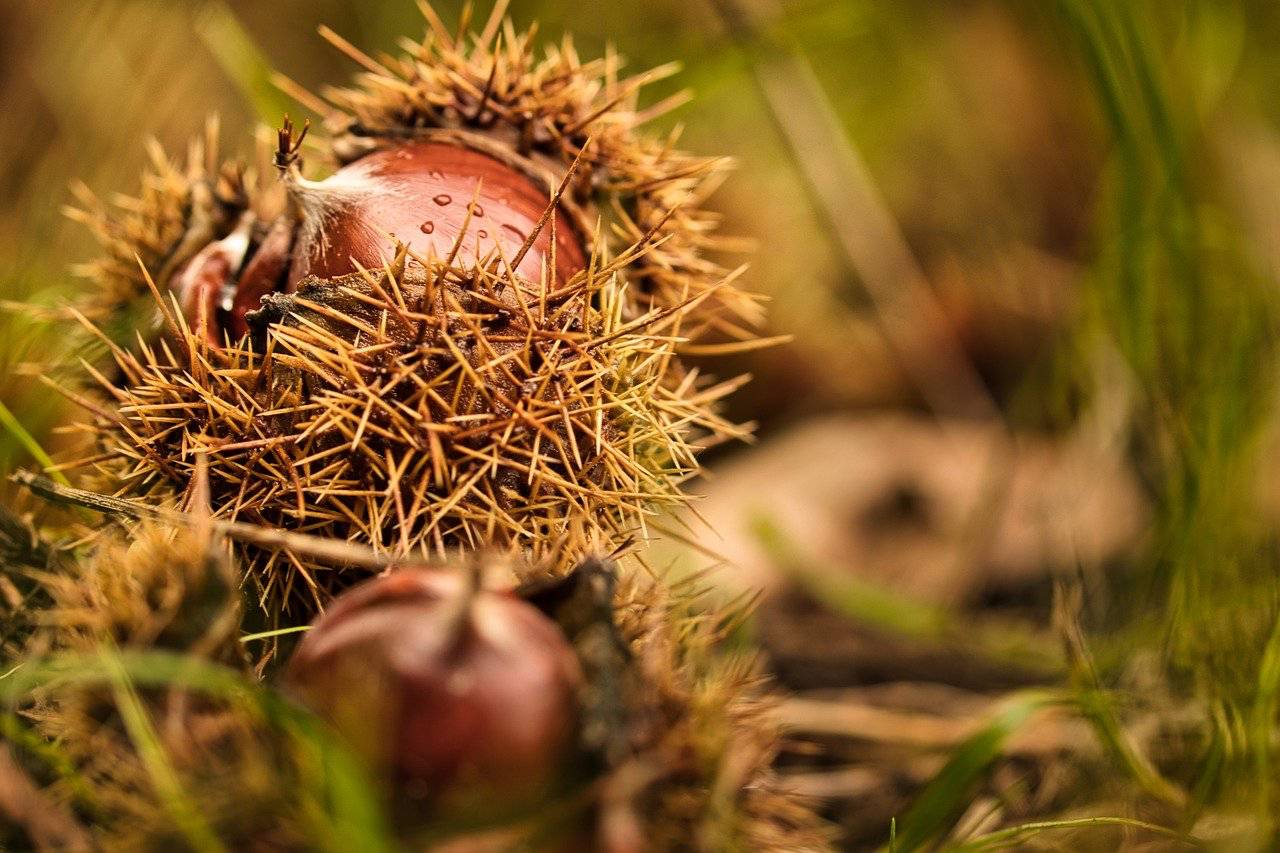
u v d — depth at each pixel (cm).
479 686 23
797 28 40
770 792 25
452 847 23
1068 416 37
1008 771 30
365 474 26
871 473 41
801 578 35
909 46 54
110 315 28
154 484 27
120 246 28
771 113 43
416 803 23
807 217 49
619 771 23
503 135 28
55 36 39
